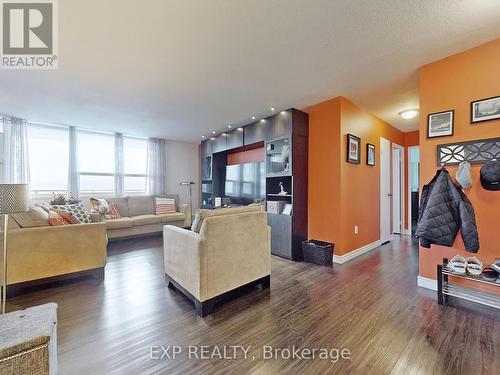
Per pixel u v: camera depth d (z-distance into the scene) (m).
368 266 3.19
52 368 1.08
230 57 2.29
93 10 1.67
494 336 1.67
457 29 1.89
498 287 2.07
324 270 3.04
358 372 1.35
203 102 3.50
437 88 2.37
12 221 2.38
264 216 2.50
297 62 2.39
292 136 3.61
